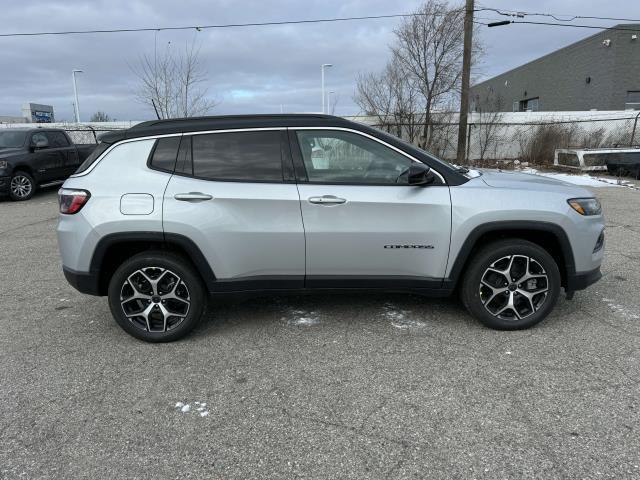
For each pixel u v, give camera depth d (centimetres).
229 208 363
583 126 2139
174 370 341
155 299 380
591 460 241
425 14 2092
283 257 371
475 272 377
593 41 2972
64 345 384
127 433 272
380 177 370
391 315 426
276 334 395
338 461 246
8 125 2183
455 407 289
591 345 362
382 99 2269
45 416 289
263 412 290
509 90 4403
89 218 363
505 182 386
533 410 284
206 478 237
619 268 552
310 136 372
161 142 374
